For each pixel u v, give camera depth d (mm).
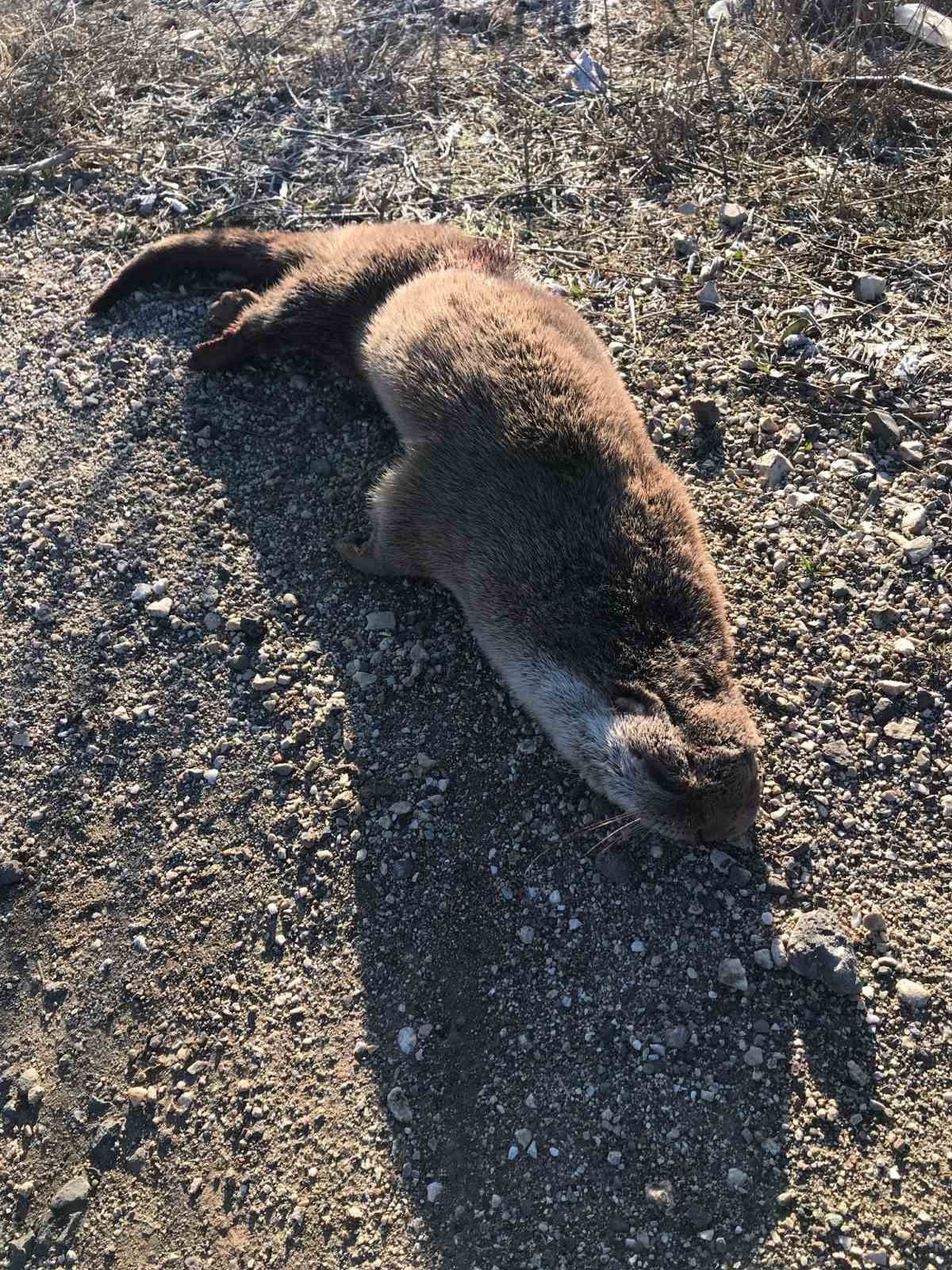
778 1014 694
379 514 868
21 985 751
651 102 1273
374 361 920
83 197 1215
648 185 1182
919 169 1158
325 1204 661
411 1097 688
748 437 954
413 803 795
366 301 974
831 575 873
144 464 977
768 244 1100
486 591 804
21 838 807
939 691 811
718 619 753
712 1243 624
